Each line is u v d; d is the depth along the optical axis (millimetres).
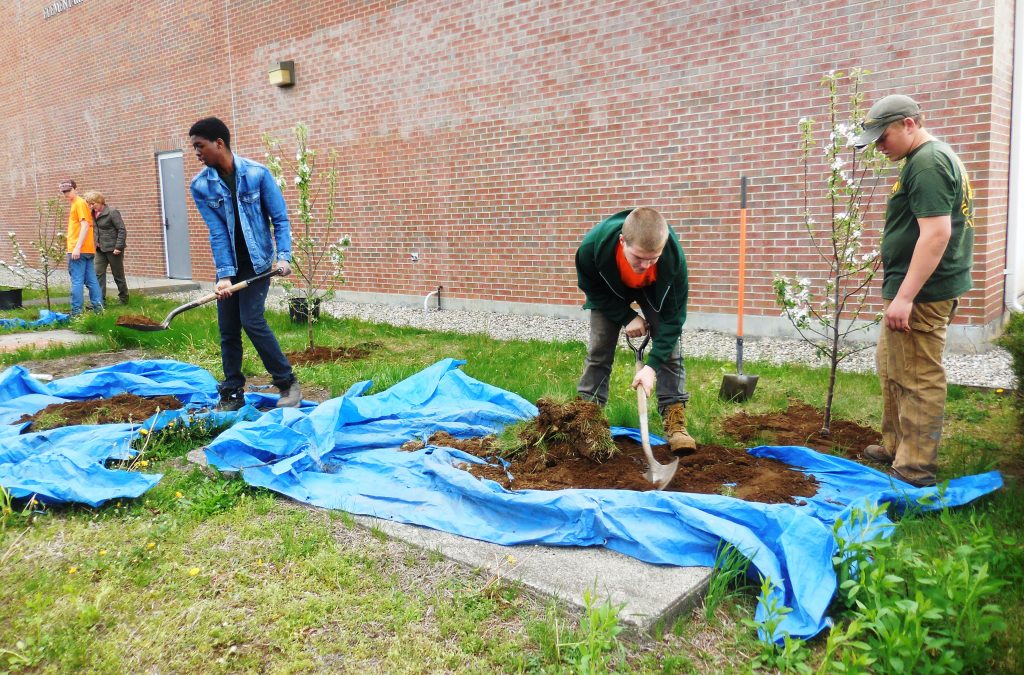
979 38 6441
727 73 7855
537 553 2914
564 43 9055
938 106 6742
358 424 4664
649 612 2451
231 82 13414
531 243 9758
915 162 3309
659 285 3557
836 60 7203
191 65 14078
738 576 2756
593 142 8969
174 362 5965
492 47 9750
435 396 5172
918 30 6746
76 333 8703
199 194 4641
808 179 7473
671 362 4047
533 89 9430
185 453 4188
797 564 2619
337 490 3572
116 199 16469
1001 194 7016
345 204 12000
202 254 14625
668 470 3424
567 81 9094
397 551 2986
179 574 2840
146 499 3504
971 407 4934
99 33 15883
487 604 2580
